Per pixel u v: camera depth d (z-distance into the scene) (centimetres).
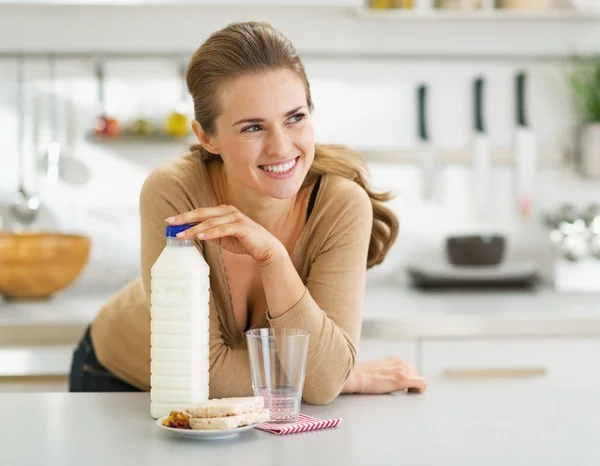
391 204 343
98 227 335
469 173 345
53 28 329
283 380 135
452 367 275
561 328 276
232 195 170
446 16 325
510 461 116
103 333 204
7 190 331
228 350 162
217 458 118
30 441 127
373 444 125
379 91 341
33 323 269
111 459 118
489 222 346
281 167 151
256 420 129
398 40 340
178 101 334
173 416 130
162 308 139
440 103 343
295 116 151
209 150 165
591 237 325
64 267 302
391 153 338
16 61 330
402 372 166
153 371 140
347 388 163
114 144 331
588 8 328
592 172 334
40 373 270
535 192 346
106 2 296
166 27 332
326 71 339
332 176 170
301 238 167
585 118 344
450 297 311
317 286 164
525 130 339
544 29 342
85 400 153
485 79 343
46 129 332
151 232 166
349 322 162
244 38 149
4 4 308
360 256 166
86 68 332
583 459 117
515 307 289
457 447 123
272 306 152
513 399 155
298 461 116
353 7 331
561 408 148
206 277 142
